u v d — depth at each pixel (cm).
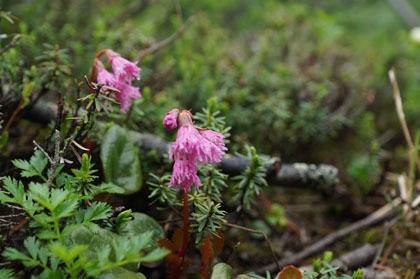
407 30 84
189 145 34
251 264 43
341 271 42
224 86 52
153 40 54
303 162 53
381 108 64
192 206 39
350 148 56
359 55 71
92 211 35
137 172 40
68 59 44
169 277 37
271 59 61
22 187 34
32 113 44
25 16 55
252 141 51
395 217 47
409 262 41
